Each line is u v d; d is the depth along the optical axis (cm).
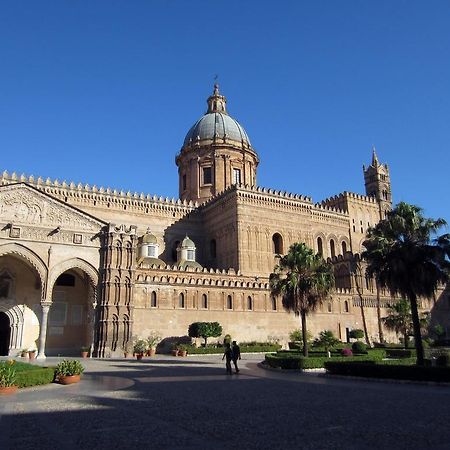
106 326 4909
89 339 5128
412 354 4744
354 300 7325
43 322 4634
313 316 6769
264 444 1153
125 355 4828
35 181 6662
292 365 3300
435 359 3716
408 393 2117
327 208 8625
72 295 5519
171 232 7750
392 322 5844
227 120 9200
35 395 2020
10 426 1367
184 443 1162
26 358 4466
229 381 2614
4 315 5203
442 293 8638
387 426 1367
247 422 1423
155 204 7688
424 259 3459
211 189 8612
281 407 1706
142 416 1522
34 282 5297
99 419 1470
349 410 1642
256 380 2673
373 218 9425
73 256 4944
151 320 5425
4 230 4625
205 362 4116
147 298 5466
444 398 1955
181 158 9162
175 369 3381
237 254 7006
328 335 5756
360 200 9319
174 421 1438
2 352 5106
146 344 5016
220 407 1705
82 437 1227
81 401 1845
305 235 7850
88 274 5016
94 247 5091
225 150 8788
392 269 3484
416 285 3412
